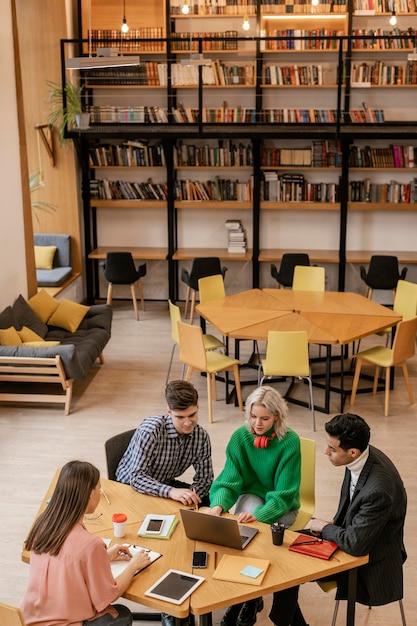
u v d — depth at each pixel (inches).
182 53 418.9
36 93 407.2
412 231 435.5
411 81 407.8
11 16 324.2
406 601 173.3
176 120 411.5
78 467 125.0
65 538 123.1
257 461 162.9
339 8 402.9
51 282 391.9
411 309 314.0
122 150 424.8
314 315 299.9
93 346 308.2
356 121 409.4
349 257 419.5
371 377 316.2
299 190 423.2
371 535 135.2
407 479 230.5
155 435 161.0
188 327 273.6
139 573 132.2
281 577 130.6
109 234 449.7
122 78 415.8
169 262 430.3
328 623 166.1
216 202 425.7
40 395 281.6
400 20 410.0
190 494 154.8
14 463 240.5
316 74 411.2
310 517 171.3
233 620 155.8
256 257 421.1
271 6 404.2
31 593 124.6
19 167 336.5
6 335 287.6
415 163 416.8
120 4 416.5
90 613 123.7
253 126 403.2
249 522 148.7
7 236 322.0
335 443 138.2
